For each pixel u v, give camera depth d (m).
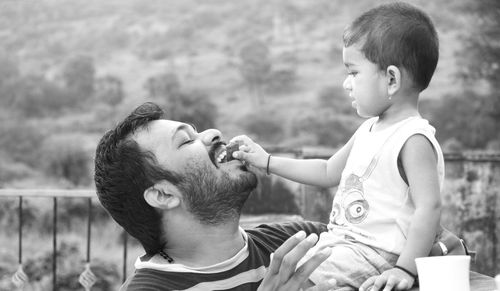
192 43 61.56
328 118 49.41
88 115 48.44
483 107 35.03
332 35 59.69
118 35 62.19
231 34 61.28
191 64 57.56
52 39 59.78
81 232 19.52
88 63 52.59
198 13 65.19
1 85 52.00
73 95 50.69
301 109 50.44
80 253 15.48
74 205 20.19
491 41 31.41
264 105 51.62
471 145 34.59
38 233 18.84
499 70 31.94
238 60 57.16
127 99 49.31
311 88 53.09
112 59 58.75
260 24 62.78
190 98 45.69
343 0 63.50
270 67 55.31
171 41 61.31
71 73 52.00
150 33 62.28
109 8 65.12
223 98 52.59
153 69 56.31
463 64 33.12
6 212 19.89
